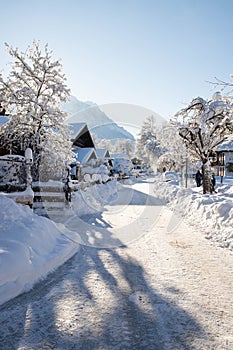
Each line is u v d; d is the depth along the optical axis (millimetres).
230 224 7070
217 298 3676
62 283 4250
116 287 4074
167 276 4488
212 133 13367
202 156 14047
